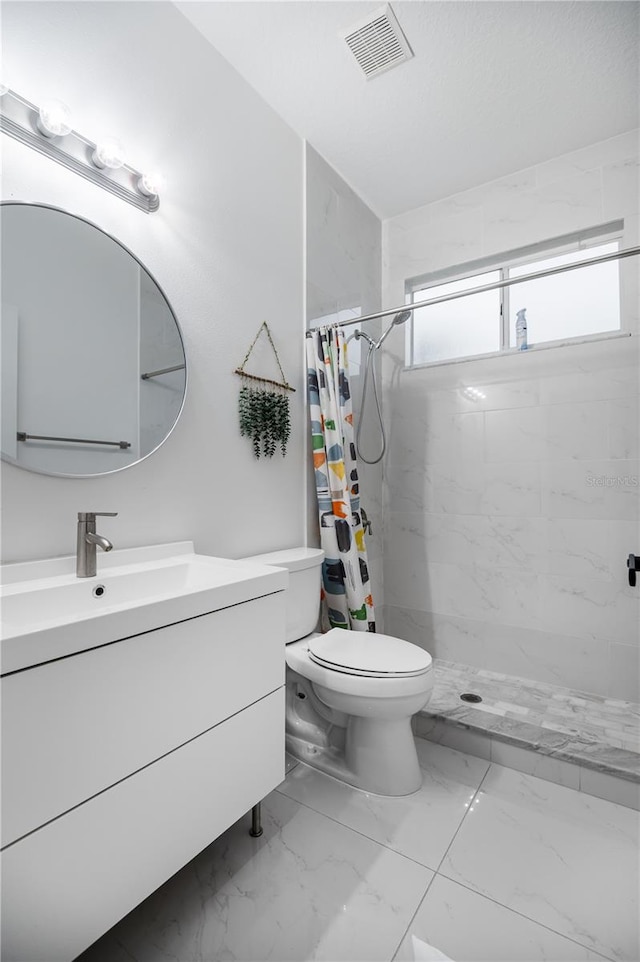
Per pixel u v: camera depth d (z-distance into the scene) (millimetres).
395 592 2725
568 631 2205
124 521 1389
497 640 2391
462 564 2502
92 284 1314
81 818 847
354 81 1886
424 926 1096
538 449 2295
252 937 1070
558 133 2152
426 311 2770
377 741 1595
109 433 1348
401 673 1461
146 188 1434
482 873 1246
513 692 2139
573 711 1945
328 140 2215
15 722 752
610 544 2119
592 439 2168
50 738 798
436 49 1733
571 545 2209
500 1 1550
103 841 883
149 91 1499
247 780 1208
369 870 1254
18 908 763
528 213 2375
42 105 1160
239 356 1817
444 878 1229
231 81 1820
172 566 1364
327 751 1769
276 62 1808
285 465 2053
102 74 1358
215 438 1703
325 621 2189
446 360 2580
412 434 2682
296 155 2162
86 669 848
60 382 1235
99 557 1299
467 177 2471
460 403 2523
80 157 1288
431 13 1597
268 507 1948
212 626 1098
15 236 1149
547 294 2402
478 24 1633
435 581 2588
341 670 1511
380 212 2775
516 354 2363
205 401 1665
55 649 794
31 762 773
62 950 823
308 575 1827
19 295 1155
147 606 940
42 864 792
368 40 1706
